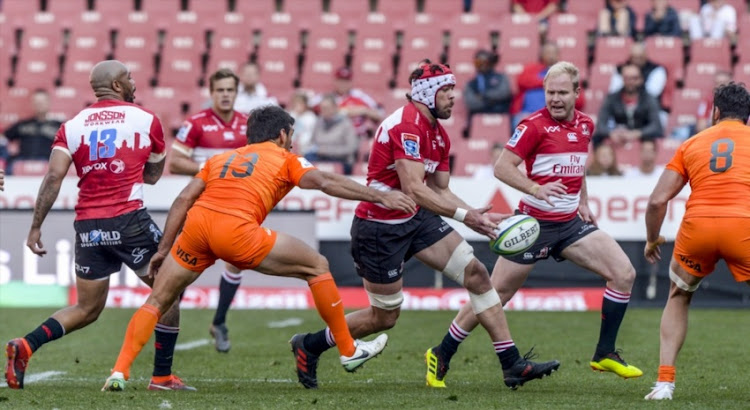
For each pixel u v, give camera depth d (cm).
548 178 2738
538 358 3338
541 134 2709
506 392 2553
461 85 6431
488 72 5962
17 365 2486
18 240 4741
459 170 5772
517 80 6012
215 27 6819
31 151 5922
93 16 6894
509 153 2702
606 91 6203
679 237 2406
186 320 4450
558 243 2762
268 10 6888
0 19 6962
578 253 2733
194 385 2714
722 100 2414
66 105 6531
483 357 3356
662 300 4800
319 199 4853
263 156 2466
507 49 6462
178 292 2481
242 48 6731
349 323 2705
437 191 2678
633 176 5103
